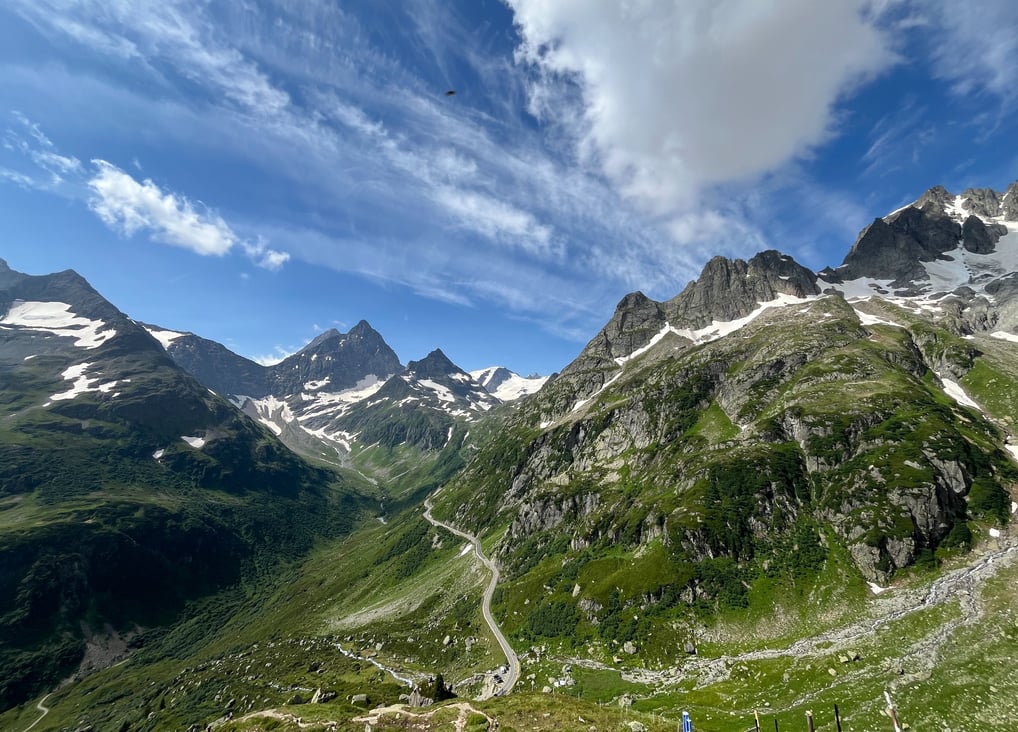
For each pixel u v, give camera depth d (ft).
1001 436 515.50
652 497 580.30
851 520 417.90
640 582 438.40
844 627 333.21
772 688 290.76
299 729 286.46
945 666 256.73
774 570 406.21
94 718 620.08
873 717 231.91
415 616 629.92
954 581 338.95
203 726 461.37
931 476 422.00
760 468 508.53
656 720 186.60
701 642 366.43
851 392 599.98
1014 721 202.90
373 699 377.71
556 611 477.36
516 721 195.93
